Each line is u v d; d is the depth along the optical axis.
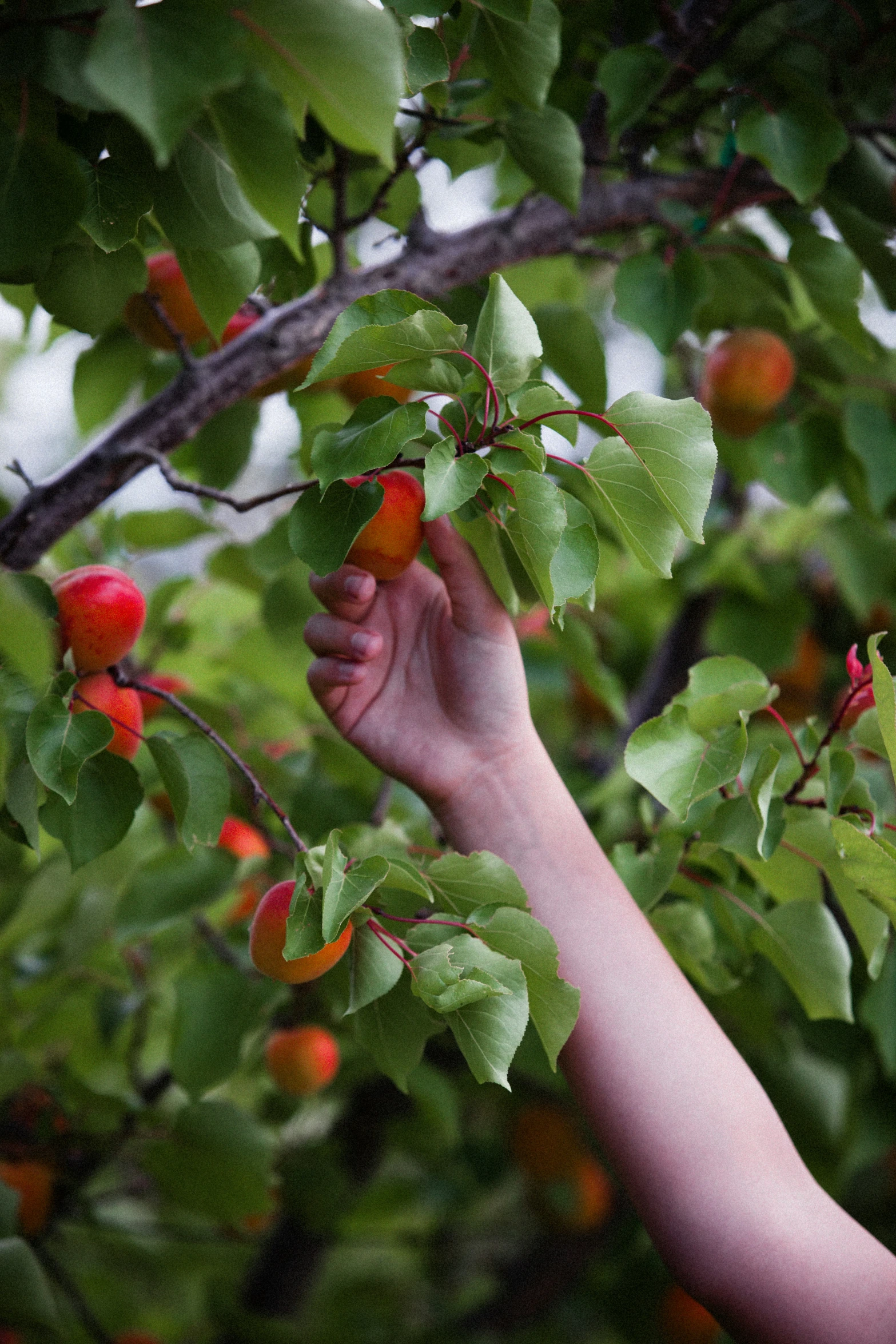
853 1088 1.93
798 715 2.50
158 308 1.35
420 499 1.12
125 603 1.11
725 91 1.55
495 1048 0.97
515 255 1.58
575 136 1.38
